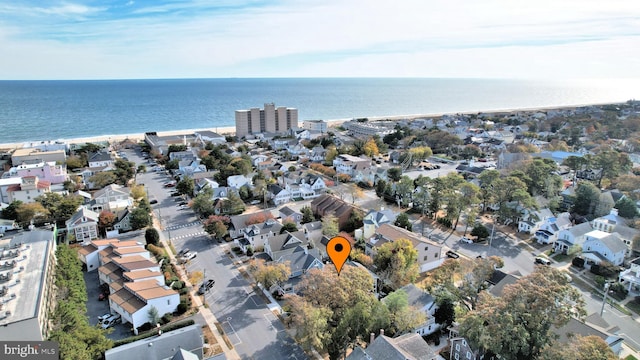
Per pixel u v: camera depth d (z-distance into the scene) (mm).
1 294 54688
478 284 62469
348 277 57688
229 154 167000
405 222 90062
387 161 166250
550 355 43750
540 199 105438
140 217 94312
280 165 150750
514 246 87750
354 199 115438
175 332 52031
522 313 47656
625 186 108188
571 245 83375
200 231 94688
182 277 73312
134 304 59438
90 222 89062
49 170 126625
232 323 60438
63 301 57438
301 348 55062
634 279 69000
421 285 71062
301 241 82688
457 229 96250
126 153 181875
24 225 93750
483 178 110625
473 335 48688
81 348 46219
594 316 57688
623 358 53156
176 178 136875
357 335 52969
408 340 47250
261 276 66688
